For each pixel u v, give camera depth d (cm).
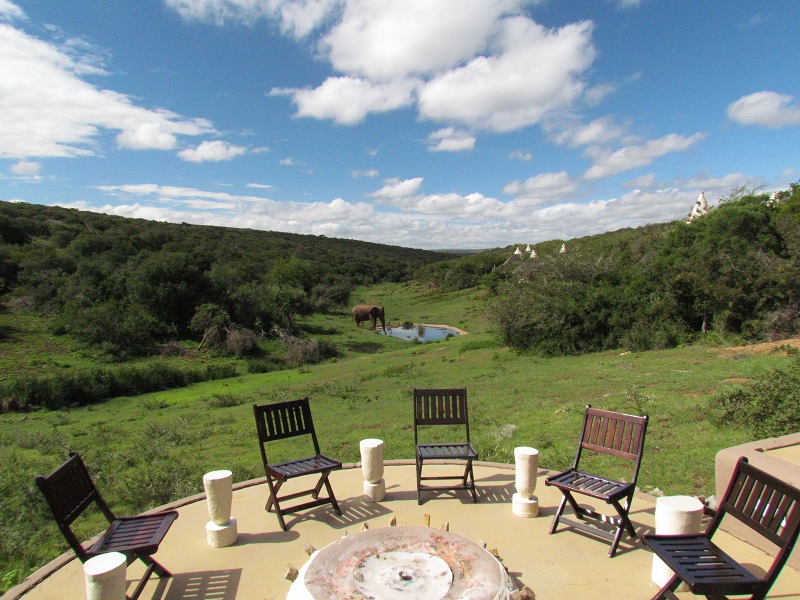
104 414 2230
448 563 354
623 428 471
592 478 472
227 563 443
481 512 527
